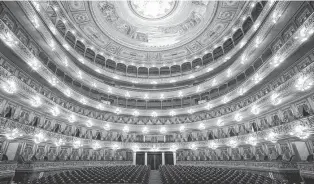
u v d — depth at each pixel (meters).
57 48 22.50
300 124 15.75
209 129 30.58
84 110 30.02
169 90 37.50
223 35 30.81
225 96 28.30
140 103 37.00
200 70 34.19
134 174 16.44
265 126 22.19
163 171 20.86
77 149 26.88
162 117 35.06
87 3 26.59
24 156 19.33
